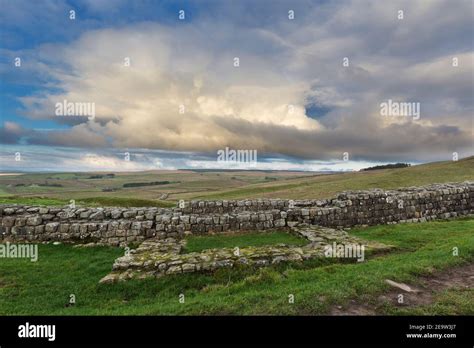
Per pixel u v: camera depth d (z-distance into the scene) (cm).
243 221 1742
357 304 711
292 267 1079
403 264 976
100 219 1684
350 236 1529
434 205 2136
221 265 1061
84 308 834
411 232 1625
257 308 691
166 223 1656
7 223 1544
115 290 952
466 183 2544
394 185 4888
